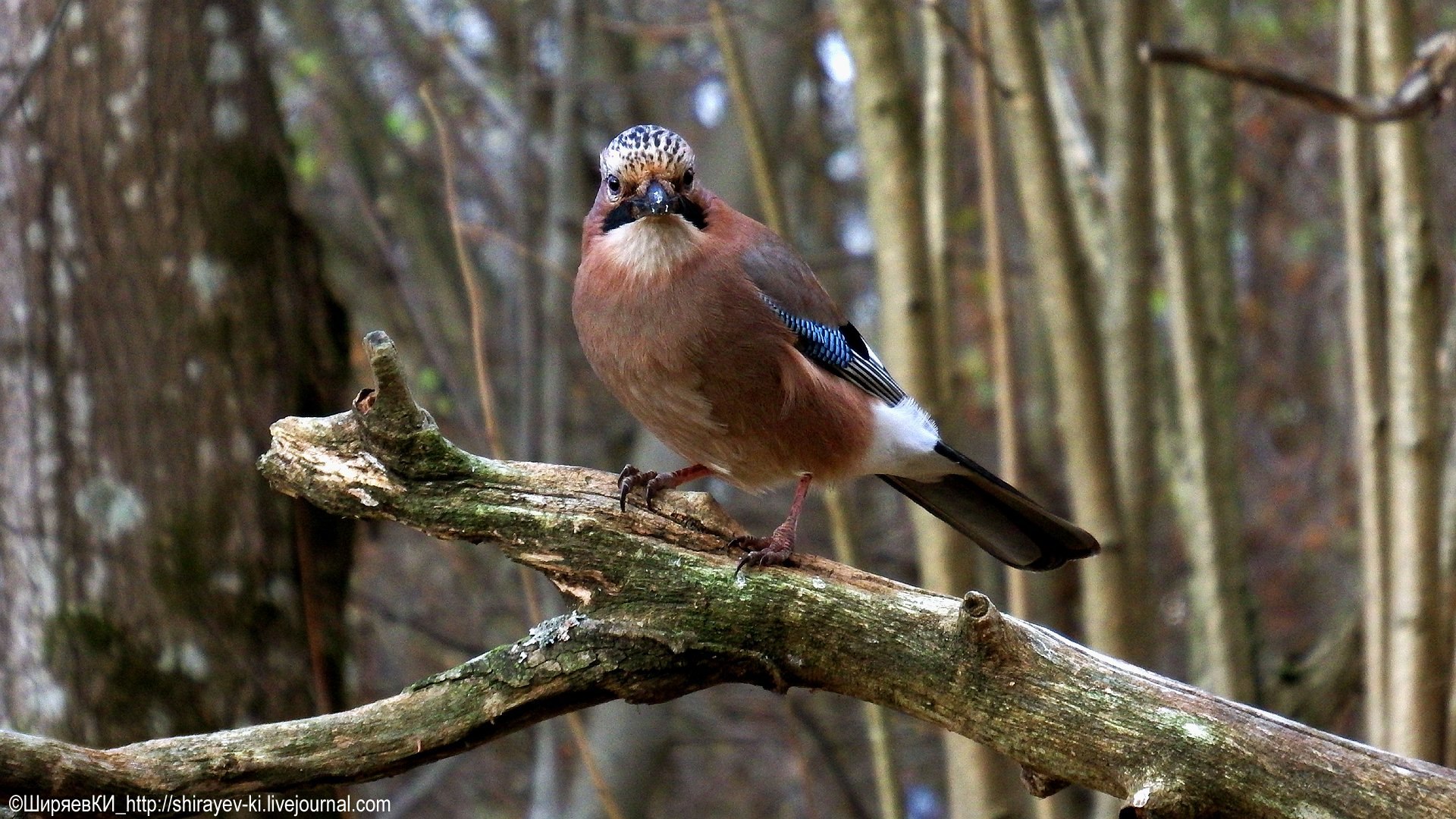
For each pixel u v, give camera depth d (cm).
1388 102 880
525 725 617
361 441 660
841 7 1009
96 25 1030
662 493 654
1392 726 946
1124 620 1027
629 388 820
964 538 1005
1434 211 934
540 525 649
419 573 1905
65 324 1014
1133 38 1080
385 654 1873
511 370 1908
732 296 786
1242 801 565
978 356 2272
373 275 1878
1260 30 2059
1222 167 1204
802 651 626
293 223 1099
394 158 1900
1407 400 934
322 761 585
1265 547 2298
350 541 1112
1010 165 1881
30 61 986
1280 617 2214
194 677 1005
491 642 1820
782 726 1973
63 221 1020
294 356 1076
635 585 636
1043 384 1950
